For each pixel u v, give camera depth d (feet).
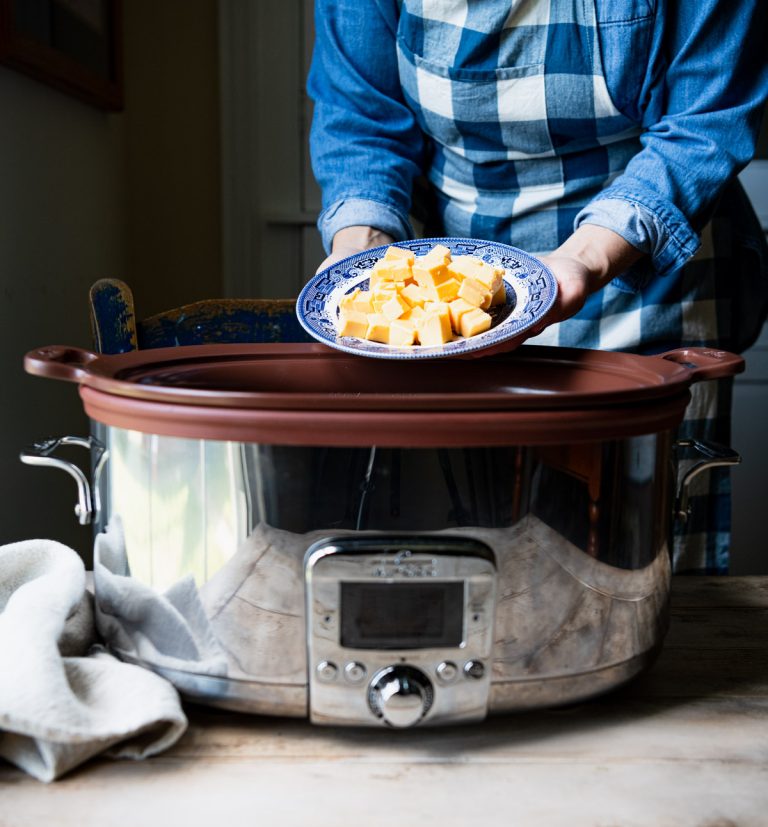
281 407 1.65
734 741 1.89
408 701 1.74
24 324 4.41
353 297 2.50
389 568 1.71
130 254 6.50
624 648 1.93
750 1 3.01
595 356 2.42
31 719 1.66
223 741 1.87
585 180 3.38
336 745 1.86
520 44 3.17
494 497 1.72
